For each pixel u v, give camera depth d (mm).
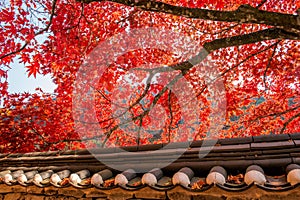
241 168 2342
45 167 3229
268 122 7293
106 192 2486
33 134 7492
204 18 2396
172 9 2400
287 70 6305
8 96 6578
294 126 7145
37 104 7133
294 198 1924
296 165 2113
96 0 2701
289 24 2230
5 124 7094
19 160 3514
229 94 7020
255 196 2035
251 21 2318
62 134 7738
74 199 2641
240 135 7398
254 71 6656
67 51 5465
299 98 6836
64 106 7285
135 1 2438
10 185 2834
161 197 2311
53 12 3367
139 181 2430
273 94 6926
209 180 2035
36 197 2814
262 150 2410
